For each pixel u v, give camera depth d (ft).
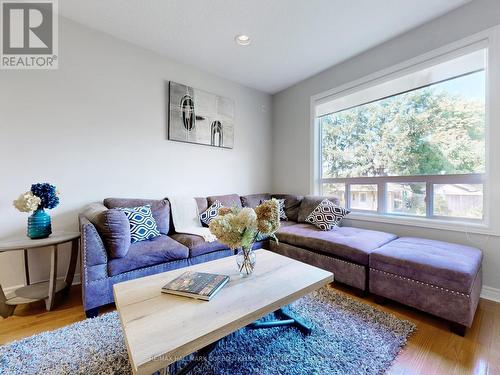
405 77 8.20
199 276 4.43
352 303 6.15
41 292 6.12
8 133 6.59
